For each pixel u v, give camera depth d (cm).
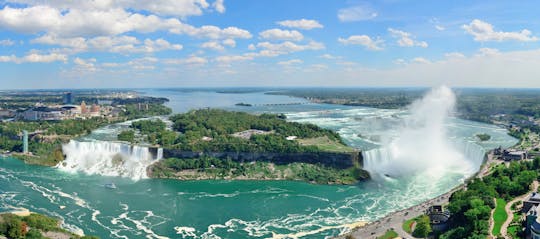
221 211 18875
